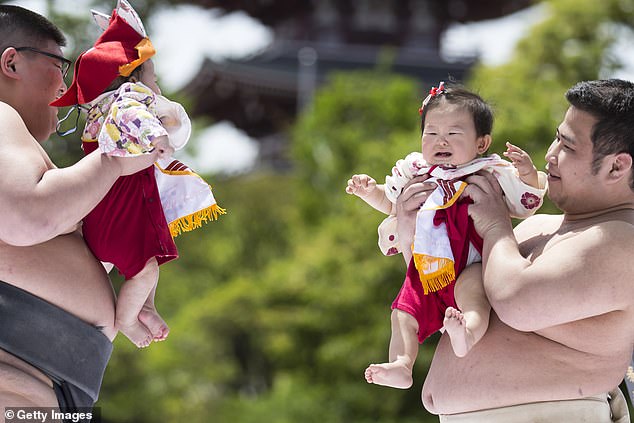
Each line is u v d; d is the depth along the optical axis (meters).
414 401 33.47
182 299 47.25
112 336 6.65
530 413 6.18
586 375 6.14
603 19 43.03
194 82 79.06
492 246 6.39
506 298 6.13
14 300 6.03
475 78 41.62
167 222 6.74
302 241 42.62
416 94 47.88
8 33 6.48
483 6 81.62
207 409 36.84
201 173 34.34
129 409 32.41
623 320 6.05
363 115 45.38
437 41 81.44
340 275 37.12
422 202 6.84
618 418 6.84
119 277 24.64
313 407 34.47
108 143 6.04
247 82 77.62
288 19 84.25
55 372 6.12
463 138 6.69
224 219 55.78
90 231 6.51
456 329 6.10
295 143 47.69
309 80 76.19
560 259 6.01
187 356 39.25
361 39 80.94
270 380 44.84
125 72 6.43
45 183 5.79
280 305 38.97
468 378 6.36
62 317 6.18
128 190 6.50
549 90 37.59
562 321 6.00
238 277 50.00
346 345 34.91
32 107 6.54
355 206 38.50
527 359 6.20
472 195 6.66
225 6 83.31
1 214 5.71
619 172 6.26
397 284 35.81
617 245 5.96
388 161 38.16
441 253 6.62
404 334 6.80
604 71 43.12
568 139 6.34
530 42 43.28
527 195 6.72
